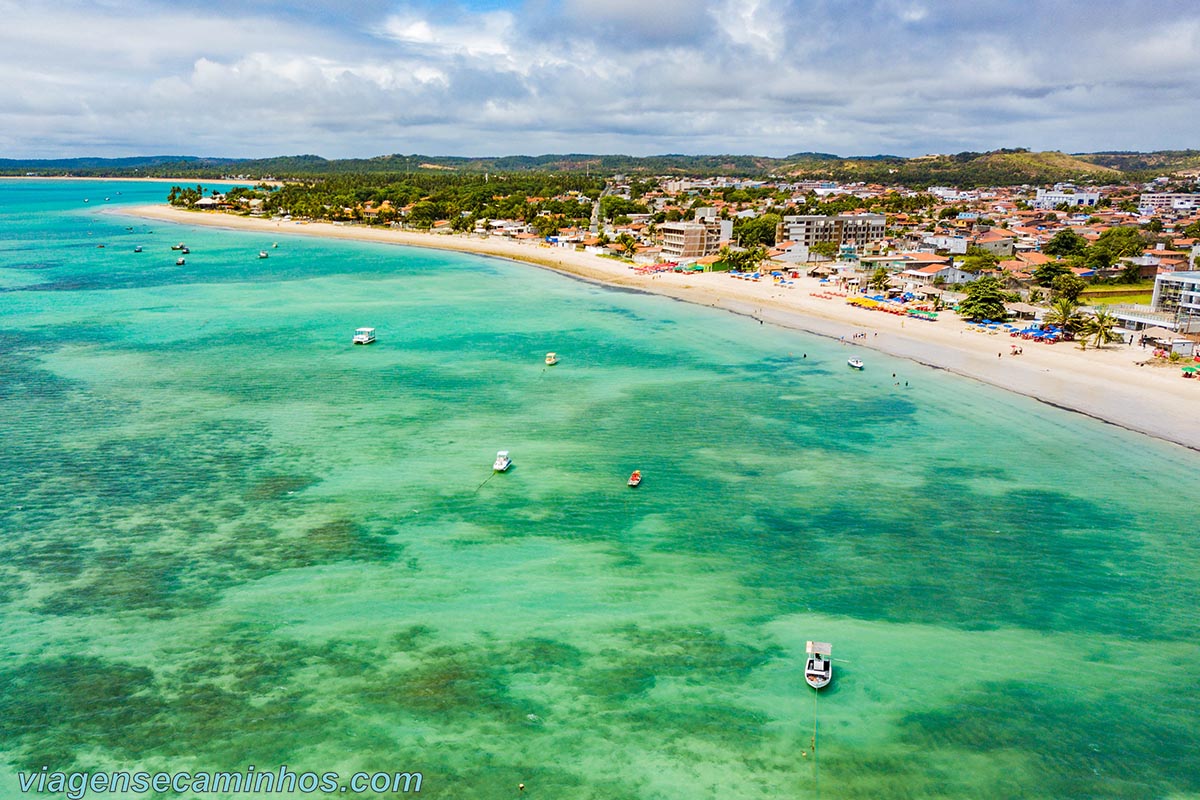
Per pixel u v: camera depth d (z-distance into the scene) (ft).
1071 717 149.38
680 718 148.46
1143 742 143.64
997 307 488.85
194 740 142.10
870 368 395.14
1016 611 183.52
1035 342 437.17
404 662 162.20
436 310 542.57
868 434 298.97
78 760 137.49
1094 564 204.44
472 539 212.43
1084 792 132.98
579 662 163.02
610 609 181.16
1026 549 211.82
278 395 336.49
